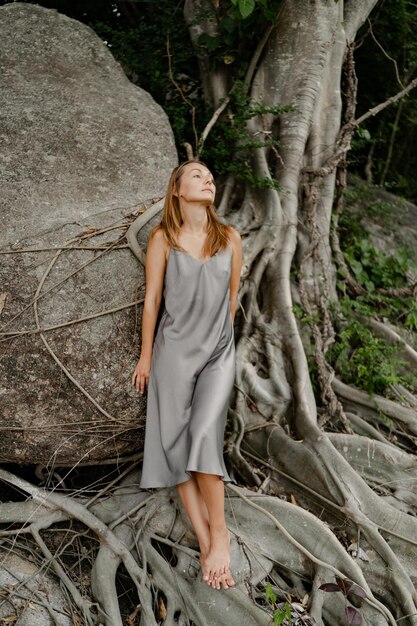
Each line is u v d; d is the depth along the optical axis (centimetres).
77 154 393
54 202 371
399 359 496
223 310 341
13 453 349
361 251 579
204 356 333
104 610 313
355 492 368
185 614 318
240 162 523
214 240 340
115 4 641
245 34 535
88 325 340
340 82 562
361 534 355
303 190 527
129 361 346
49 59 439
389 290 560
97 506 357
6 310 337
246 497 362
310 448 388
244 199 515
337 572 329
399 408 452
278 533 349
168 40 548
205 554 317
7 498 373
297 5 531
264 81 537
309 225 511
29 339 335
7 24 450
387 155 782
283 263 479
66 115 407
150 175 404
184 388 330
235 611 313
